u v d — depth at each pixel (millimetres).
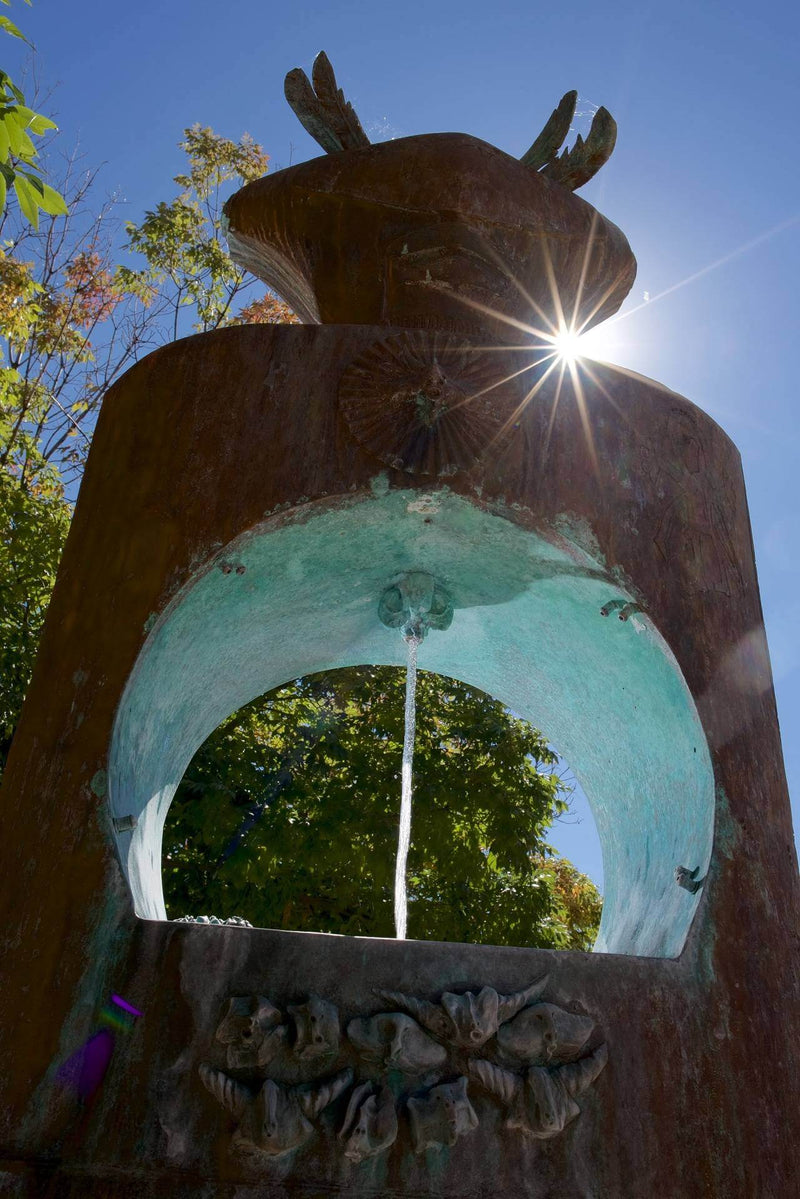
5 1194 2861
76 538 3975
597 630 4445
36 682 3695
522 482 4109
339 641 5301
